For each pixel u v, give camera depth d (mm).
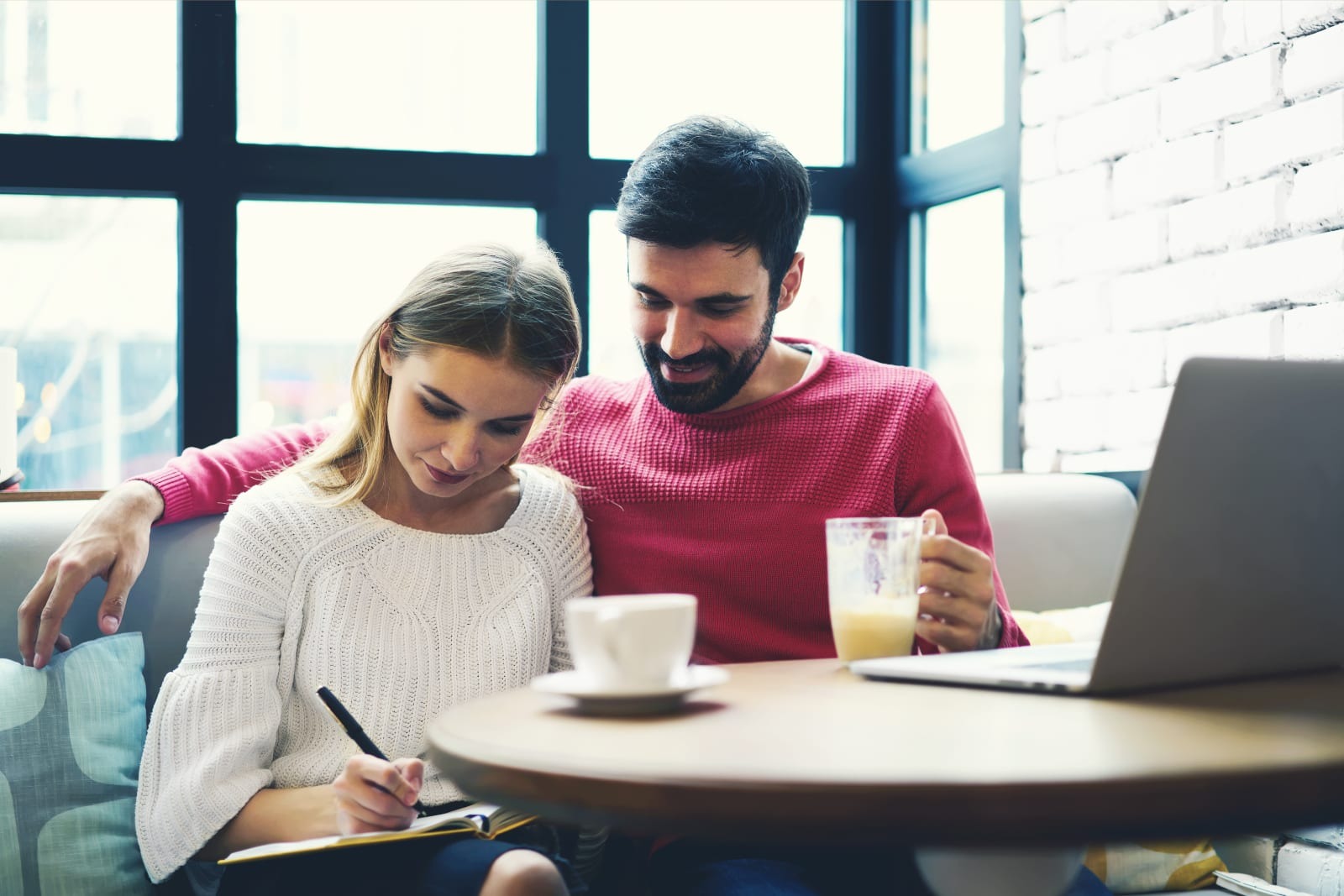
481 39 2727
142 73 2545
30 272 2504
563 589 1382
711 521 1391
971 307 2760
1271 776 625
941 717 772
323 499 1303
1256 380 806
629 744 695
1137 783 607
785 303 1490
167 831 1142
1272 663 937
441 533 1334
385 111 2684
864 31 2986
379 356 1307
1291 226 1847
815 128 3006
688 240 1271
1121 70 2211
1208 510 816
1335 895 1446
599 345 2775
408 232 2682
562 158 2729
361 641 1257
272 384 2617
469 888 949
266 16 2605
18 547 1403
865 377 1470
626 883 1298
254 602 1233
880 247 3020
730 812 605
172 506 1380
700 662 1374
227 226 2547
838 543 1018
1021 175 2498
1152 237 2139
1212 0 1993
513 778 659
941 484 1416
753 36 2926
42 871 1225
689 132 1311
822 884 1161
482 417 1205
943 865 883
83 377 2535
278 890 1045
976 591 1064
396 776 982
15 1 2477
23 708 1269
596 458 1449
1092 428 2299
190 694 1185
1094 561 1969
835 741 698
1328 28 1781
